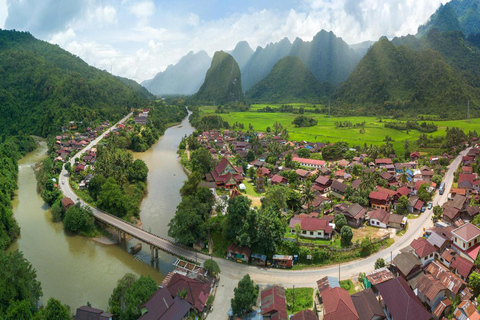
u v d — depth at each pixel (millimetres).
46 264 103875
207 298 80562
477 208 112250
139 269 101375
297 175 162250
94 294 88062
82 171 180500
